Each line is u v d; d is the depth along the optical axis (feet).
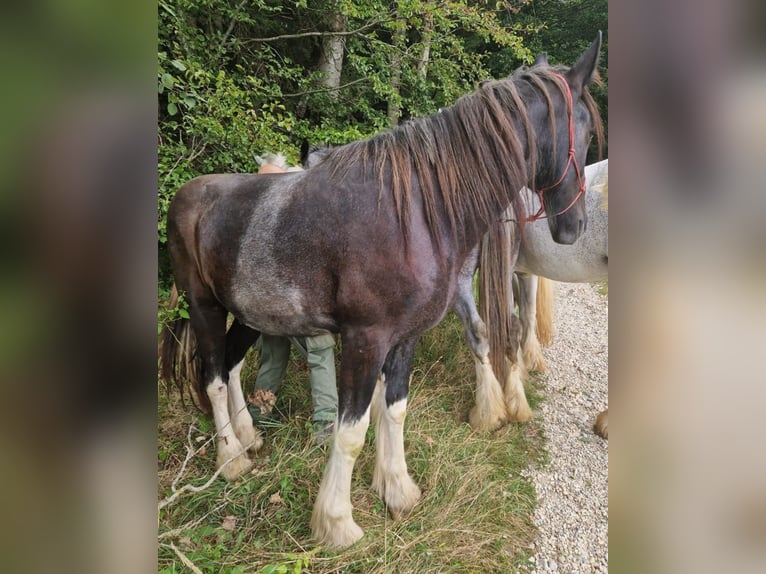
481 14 16.17
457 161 5.15
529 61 15.74
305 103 15.43
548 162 5.52
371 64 16.03
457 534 6.02
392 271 4.93
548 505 6.95
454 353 10.98
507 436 8.52
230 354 7.17
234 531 5.66
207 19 12.44
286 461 6.61
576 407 9.88
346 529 5.60
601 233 8.04
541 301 12.06
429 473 6.94
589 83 5.57
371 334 5.13
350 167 5.25
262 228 5.39
